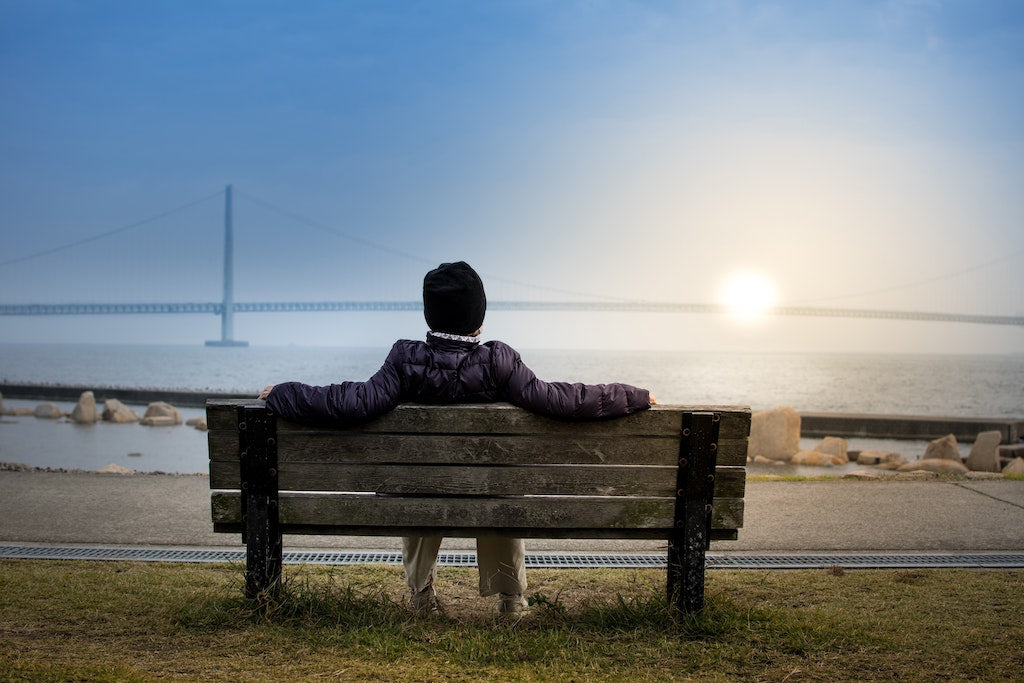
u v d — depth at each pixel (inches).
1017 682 89.0
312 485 102.0
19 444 620.7
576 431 101.4
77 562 150.4
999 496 223.5
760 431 583.8
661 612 105.4
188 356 5093.5
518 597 115.6
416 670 89.1
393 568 149.3
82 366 3299.7
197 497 215.9
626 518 102.9
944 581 139.2
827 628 105.7
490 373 102.0
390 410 100.9
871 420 826.2
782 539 175.9
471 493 101.5
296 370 2928.2
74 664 88.8
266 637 98.9
